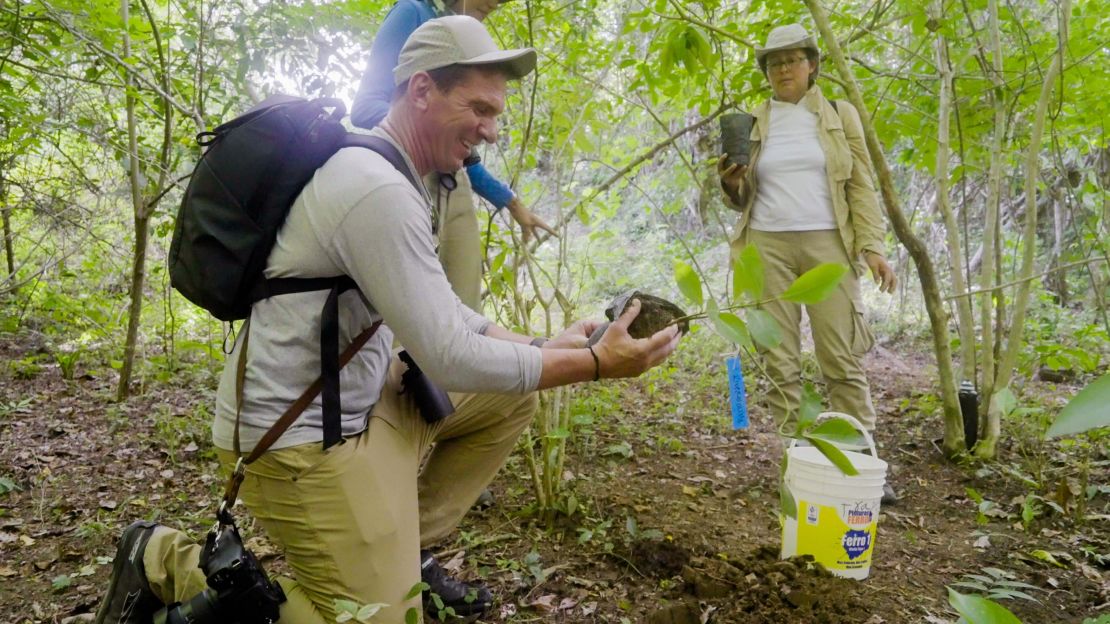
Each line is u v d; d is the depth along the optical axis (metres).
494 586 2.41
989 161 4.50
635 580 2.45
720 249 7.21
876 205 3.33
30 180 5.61
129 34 4.27
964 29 4.63
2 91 4.44
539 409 2.86
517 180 3.13
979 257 7.25
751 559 2.44
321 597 1.73
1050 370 5.33
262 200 1.58
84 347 5.39
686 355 5.64
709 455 3.80
